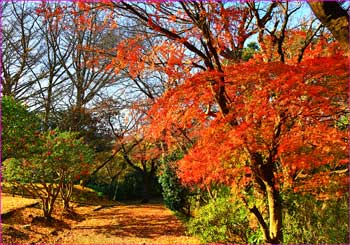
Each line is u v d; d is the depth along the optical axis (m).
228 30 6.56
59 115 22.25
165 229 11.98
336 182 5.39
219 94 5.20
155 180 23.91
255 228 7.04
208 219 8.19
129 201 22.19
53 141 12.05
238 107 4.95
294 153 5.30
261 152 5.43
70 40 21.23
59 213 13.61
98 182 22.83
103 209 16.70
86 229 11.96
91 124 21.50
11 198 14.18
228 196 8.22
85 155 13.48
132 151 19.78
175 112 5.59
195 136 7.59
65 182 13.51
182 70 6.37
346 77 4.26
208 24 5.89
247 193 7.38
